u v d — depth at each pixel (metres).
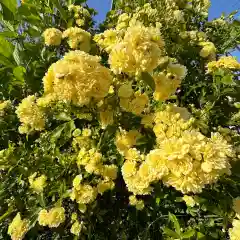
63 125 0.24
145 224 0.25
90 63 0.18
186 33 0.30
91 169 0.23
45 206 0.24
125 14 0.30
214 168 0.17
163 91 0.21
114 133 0.22
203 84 0.27
